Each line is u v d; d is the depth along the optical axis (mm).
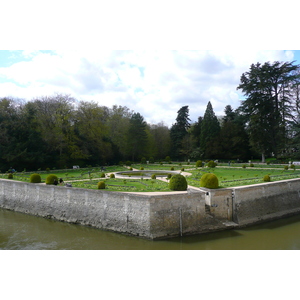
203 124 60938
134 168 44250
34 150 39844
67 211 18312
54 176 21266
